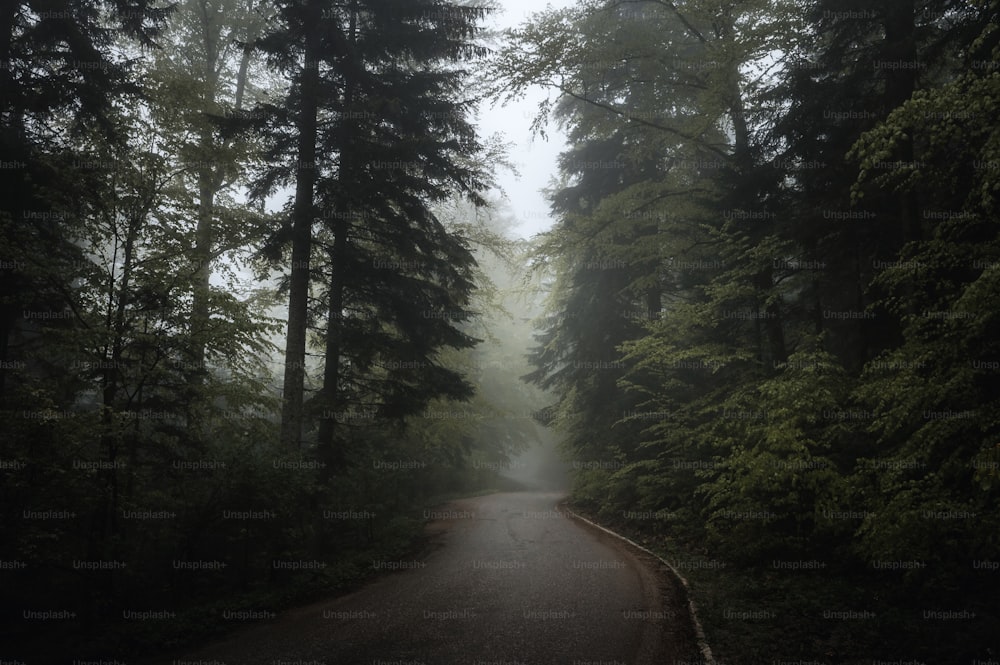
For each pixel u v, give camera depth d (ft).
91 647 22.31
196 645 22.98
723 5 40.29
